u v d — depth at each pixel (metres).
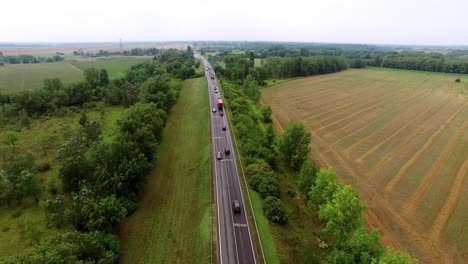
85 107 136.00
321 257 50.66
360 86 196.75
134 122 76.81
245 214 59.97
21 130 103.81
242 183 70.88
